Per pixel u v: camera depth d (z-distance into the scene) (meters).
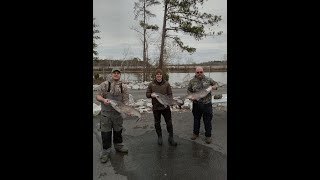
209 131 7.36
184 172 5.74
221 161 6.25
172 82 23.59
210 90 6.77
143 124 9.41
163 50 22.83
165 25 22.06
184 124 9.32
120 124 6.47
